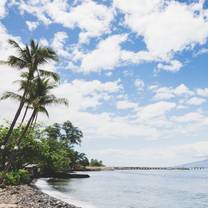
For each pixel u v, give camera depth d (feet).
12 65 145.69
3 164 194.18
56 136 401.90
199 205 140.77
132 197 162.09
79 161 521.65
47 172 286.25
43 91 157.58
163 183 300.20
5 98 153.07
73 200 132.05
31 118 161.58
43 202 100.53
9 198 103.30
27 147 204.13
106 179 327.06
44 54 143.54
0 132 198.59
